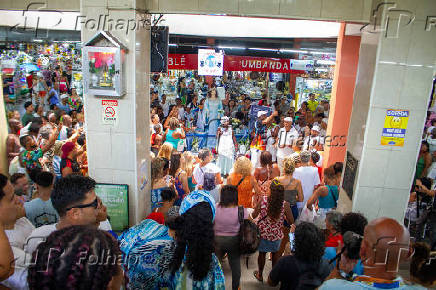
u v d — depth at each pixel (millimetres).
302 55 8727
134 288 1901
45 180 2824
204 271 1789
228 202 3088
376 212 4117
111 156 4207
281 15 4113
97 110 4090
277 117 8078
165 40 4773
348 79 5738
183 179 4516
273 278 2406
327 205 4203
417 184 4418
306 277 2279
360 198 4082
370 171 4008
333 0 4059
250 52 9570
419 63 3734
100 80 3891
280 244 3795
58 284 920
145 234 2035
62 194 1830
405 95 3816
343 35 5582
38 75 9688
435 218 4168
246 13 4125
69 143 4375
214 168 4656
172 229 1924
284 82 11219
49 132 5762
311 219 4160
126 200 4215
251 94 11258
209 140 8328
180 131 6617
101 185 4211
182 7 4137
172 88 11133
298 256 2307
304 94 10289
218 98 8500
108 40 3779
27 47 8539
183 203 2014
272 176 4961
